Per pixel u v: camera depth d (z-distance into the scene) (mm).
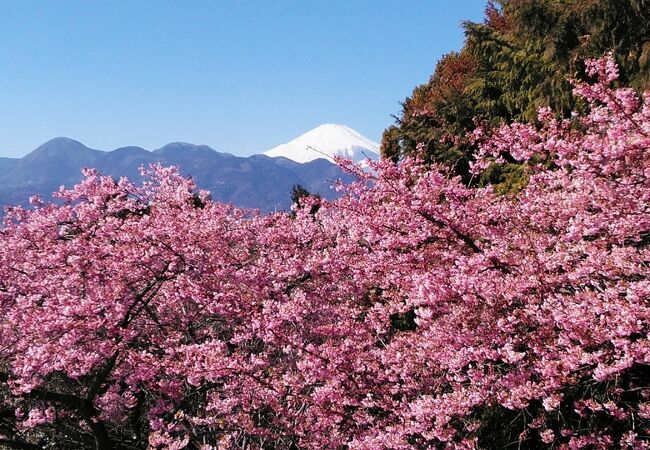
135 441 8039
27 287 7867
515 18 13992
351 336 6402
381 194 6668
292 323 7211
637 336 4594
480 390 4797
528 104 15234
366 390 5906
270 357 7543
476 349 4934
